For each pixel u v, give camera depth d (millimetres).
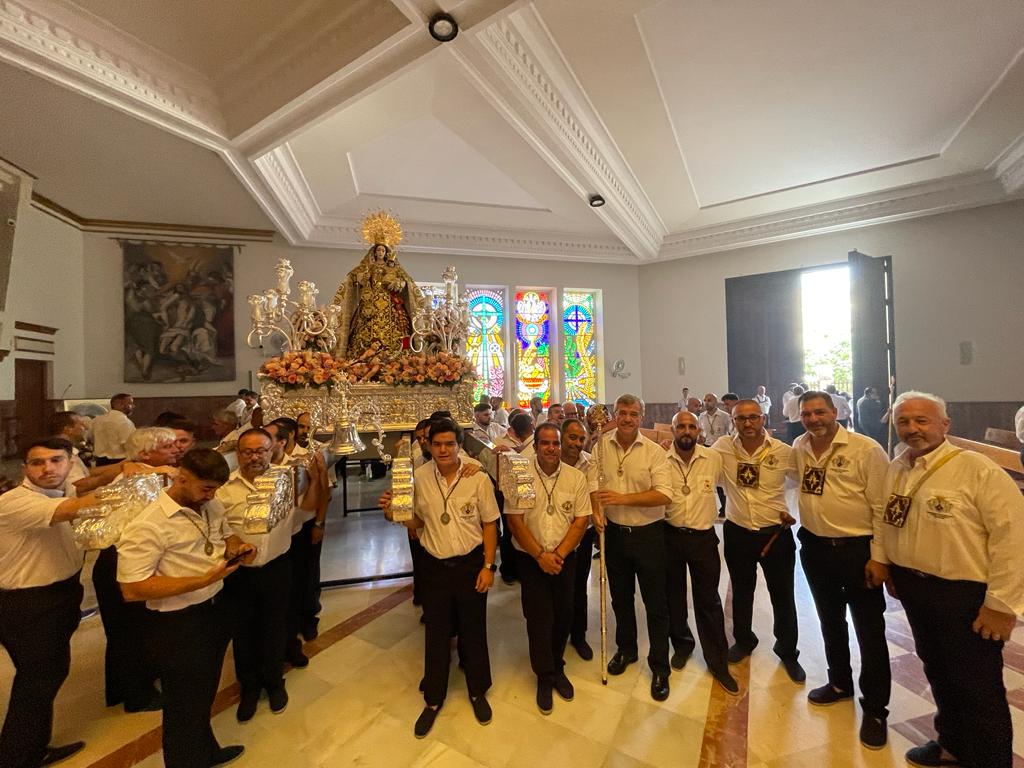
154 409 9945
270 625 2645
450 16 4289
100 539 1893
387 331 4531
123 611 2689
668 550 3021
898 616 3652
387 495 2637
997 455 3703
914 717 2506
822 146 7414
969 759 2020
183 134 5906
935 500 2076
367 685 2877
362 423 3811
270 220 9531
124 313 9844
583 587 3322
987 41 5219
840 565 2504
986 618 1934
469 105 6508
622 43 5133
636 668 3006
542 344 12281
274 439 2844
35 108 5895
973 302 9039
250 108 5801
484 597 2654
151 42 5035
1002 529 1908
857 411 8344
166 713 2010
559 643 2842
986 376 8914
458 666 3146
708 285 11914
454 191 9508
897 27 5008
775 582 2936
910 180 8562
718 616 2865
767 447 2998
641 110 6371
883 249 9828
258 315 3688
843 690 2617
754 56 5395
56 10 4418
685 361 12148
